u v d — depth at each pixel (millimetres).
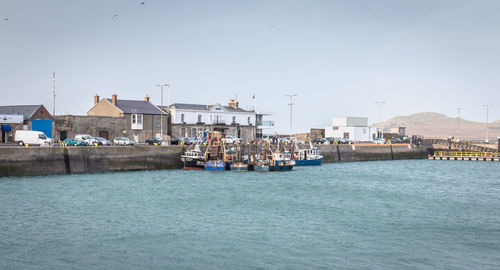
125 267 28891
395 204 50719
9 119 83250
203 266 29250
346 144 119500
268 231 37531
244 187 61125
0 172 62719
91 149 71250
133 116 101125
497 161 127438
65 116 91312
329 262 30266
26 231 36219
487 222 42000
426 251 32812
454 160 129375
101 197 50750
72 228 37406
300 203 49969
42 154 66188
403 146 130375
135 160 76312
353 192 58906
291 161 86750
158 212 43875
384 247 33625
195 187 60000
